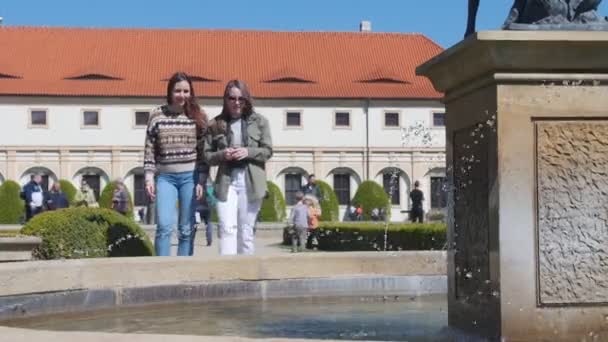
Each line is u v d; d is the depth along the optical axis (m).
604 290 4.64
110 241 10.35
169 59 65.75
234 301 7.06
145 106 62.38
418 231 17.86
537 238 4.62
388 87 64.56
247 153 8.45
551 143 4.65
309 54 67.50
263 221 52.62
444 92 5.44
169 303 6.82
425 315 6.32
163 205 8.48
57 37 65.88
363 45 68.81
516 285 4.61
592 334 4.62
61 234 10.05
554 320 4.61
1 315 5.84
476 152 4.93
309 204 22.89
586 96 4.66
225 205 8.52
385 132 63.88
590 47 4.55
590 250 4.64
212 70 65.06
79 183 61.88
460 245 5.19
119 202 28.25
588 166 4.66
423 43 69.50
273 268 7.30
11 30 66.00
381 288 7.51
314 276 7.41
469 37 4.62
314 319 6.12
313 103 63.62
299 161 63.56
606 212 4.66
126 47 66.12
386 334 5.37
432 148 63.75
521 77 4.62
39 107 61.38
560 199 4.64
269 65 66.06
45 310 6.11
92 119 61.94
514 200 4.62
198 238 31.28
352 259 7.53
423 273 7.62
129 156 62.09
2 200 51.84
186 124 8.52
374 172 63.84
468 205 5.06
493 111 4.66
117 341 3.32
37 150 61.25
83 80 62.62
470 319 5.02
